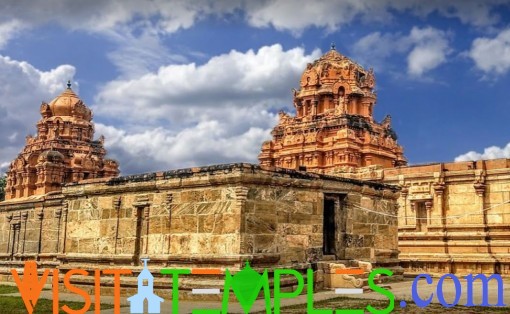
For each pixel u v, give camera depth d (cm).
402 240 3266
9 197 5688
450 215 3150
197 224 1945
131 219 2159
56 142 5594
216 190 1916
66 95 5991
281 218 1983
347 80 5175
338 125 4850
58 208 3045
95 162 5547
